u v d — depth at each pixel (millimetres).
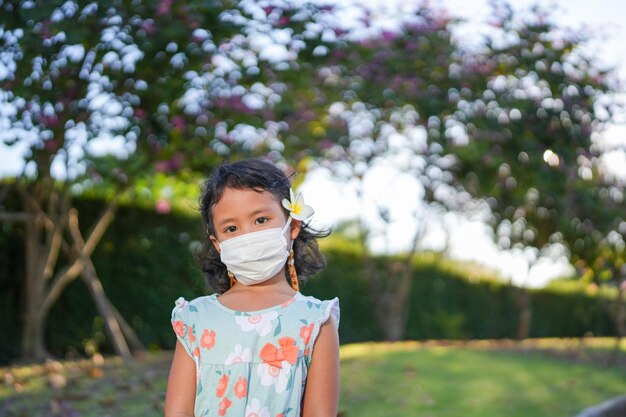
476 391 6242
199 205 2570
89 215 8992
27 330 7992
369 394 5945
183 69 6398
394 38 8227
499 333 14602
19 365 7629
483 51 8750
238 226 2371
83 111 6559
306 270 2648
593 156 9023
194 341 2363
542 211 10820
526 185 9836
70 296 8766
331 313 2402
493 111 8766
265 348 2318
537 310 15125
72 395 5688
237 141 7613
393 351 8102
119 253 9234
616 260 10438
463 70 8688
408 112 9789
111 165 7137
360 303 12445
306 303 2395
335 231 15914
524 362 7961
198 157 7504
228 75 7117
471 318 14266
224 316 2371
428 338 13547
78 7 5621
